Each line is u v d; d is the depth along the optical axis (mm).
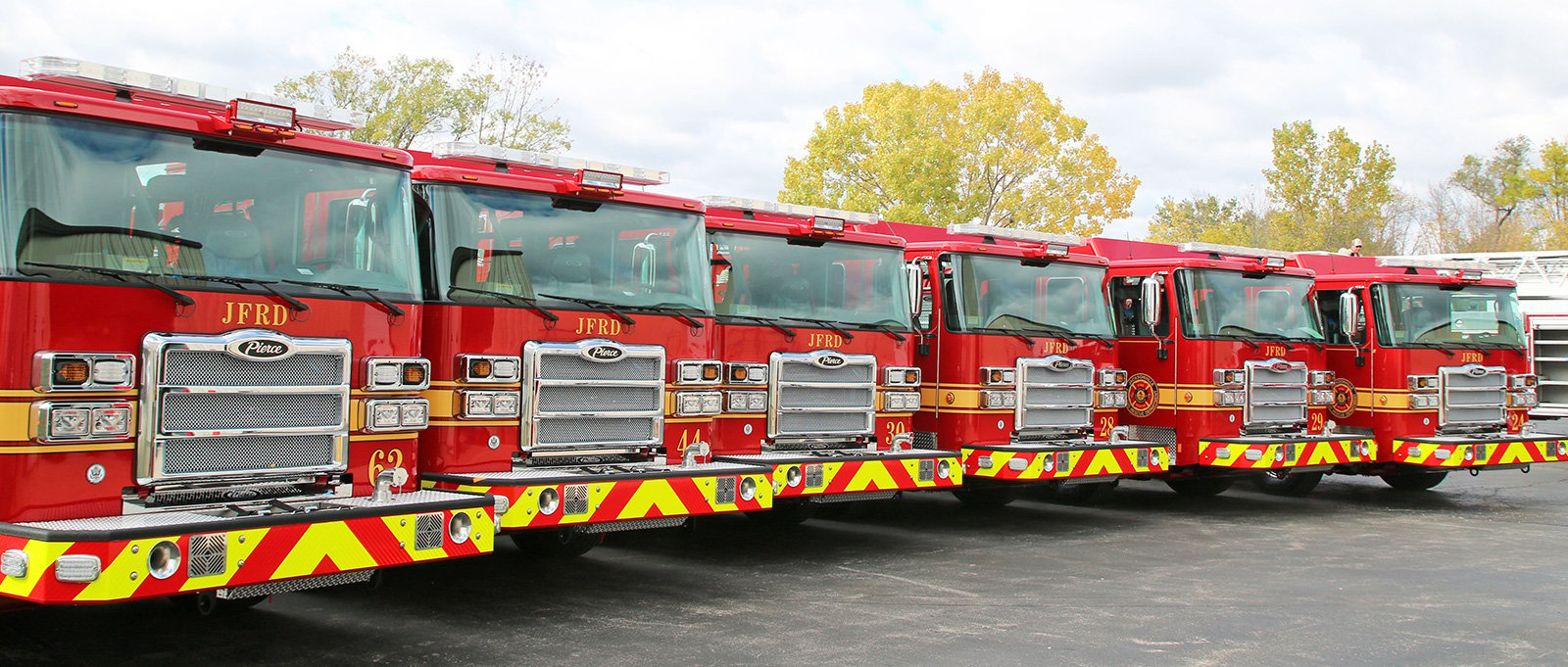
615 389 8578
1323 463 13961
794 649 7039
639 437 8711
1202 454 13297
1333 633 7625
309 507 6488
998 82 40250
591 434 8453
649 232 8922
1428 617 8109
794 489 9945
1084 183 38875
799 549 10750
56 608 7859
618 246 8734
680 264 9078
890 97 38625
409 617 7793
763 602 8398
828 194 38000
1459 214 60000
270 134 6605
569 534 8734
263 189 6645
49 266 5801
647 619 7805
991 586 9109
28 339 5715
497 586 8852
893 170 36156
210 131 6430
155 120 6230
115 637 7168
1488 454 14523
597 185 8500
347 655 6812
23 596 5539
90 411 5844
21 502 5707
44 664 6551
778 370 10227
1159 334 13742
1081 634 7516
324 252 6875
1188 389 13438
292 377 6586
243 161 6586
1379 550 10992
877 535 11711
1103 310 13047
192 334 6207
